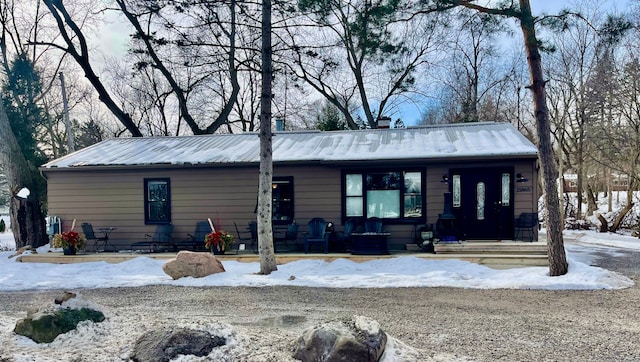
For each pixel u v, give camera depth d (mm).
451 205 10250
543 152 7586
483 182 10312
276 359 3445
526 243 9211
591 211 22172
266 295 6609
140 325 4418
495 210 10234
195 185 11164
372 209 10664
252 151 11562
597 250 11641
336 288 7066
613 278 7027
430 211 10375
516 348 4012
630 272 8000
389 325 4848
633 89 17391
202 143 12852
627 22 7977
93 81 17859
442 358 3688
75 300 4363
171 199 11219
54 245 10484
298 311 5594
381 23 8297
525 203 9930
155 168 11133
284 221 10875
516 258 8617
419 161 10031
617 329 4602
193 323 3850
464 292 6602
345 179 10719
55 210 11508
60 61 22906
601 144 19344
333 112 23094
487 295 6367
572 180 30516
